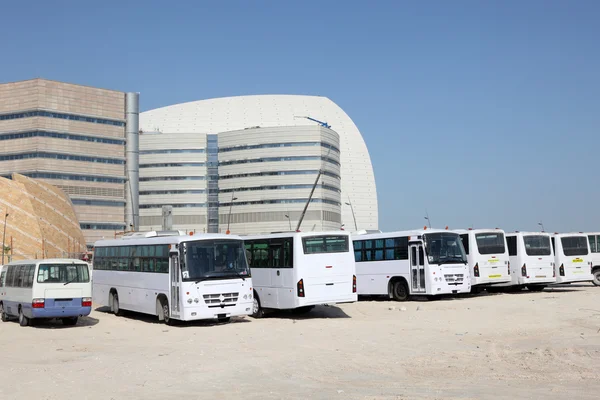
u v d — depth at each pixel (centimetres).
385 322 2444
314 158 15900
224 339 2044
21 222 9588
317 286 2616
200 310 2411
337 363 1516
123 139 13688
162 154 16662
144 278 2792
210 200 16700
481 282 3612
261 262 2812
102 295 3275
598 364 1402
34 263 2581
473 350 1683
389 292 3416
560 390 1118
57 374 1425
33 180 10675
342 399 1080
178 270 2467
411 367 1442
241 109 19362
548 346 1698
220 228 16575
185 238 2477
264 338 2044
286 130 16000
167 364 1539
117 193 13462
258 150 16162
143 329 2458
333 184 16438
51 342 2106
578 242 4003
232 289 2473
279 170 15950
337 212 16625
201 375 1374
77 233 11400
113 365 1544
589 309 2692
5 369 1516
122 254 3062
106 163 13375
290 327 2359
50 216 10594
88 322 2803
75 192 12862
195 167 16662
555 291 4009
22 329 2539
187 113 19125
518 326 2206
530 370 1357
